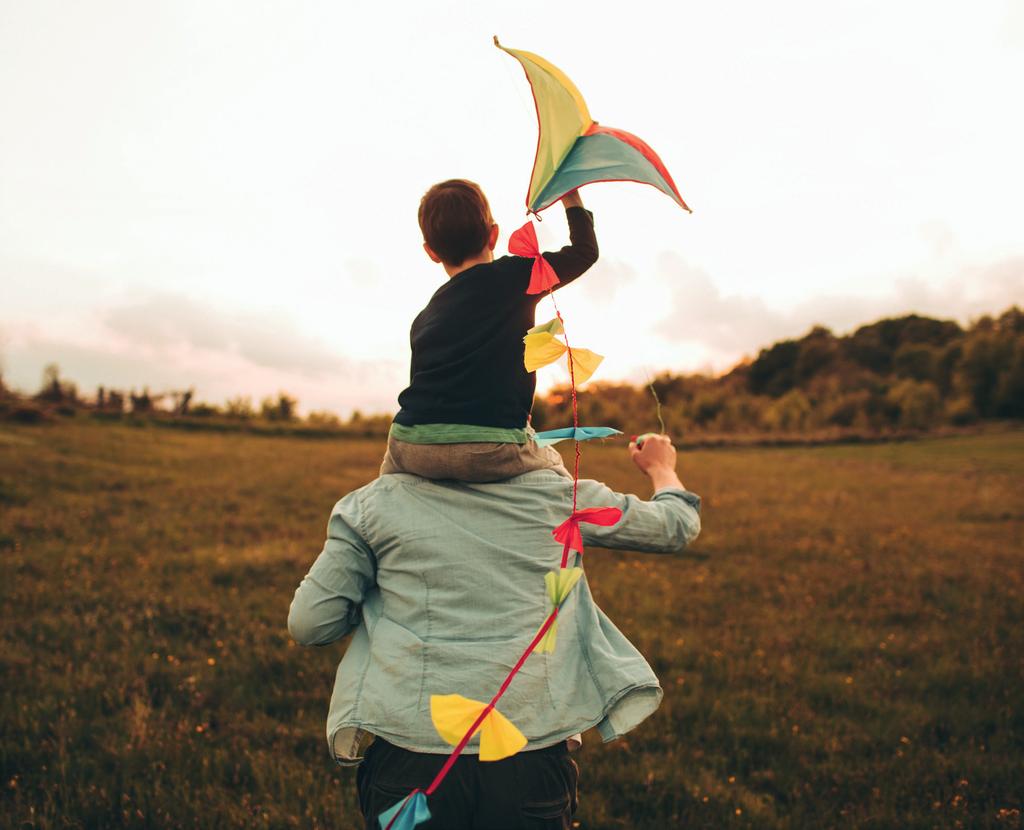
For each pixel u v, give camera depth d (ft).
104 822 9.00
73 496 34.68
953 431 128.06
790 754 11.80
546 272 4.29
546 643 3.53
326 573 4.91
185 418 90.74
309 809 9.38
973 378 166.20
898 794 10.50
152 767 10.15
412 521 4.85
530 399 5.09
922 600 22.88
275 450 65.21
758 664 15.92
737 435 119.85
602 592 21.94
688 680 14.88
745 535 33.19
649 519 5.21
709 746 12.09
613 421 96.48
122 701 12.44
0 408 73.36
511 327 4.91
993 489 54.80
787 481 57.16
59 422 72.08
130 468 45.88
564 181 4.53
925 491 53.21
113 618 17.02
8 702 11.98
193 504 35.12
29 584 19.61
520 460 4.95
